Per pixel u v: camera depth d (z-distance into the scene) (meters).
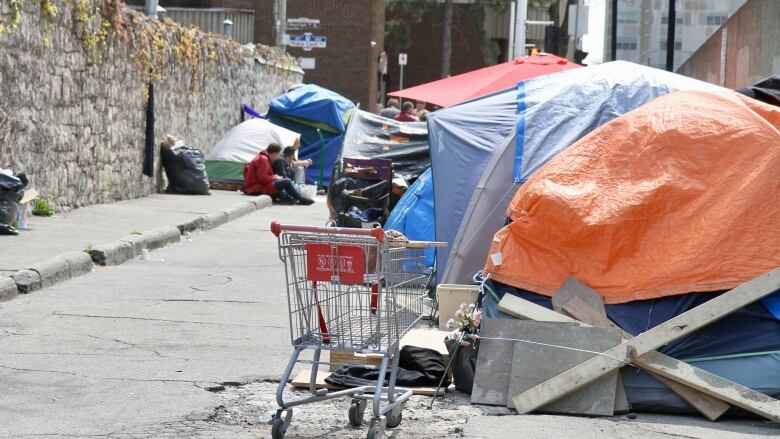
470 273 26.56
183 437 16.75
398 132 44.03
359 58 134.38
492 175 26.83
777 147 20.17
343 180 39.47
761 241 19.50
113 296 29.75
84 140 49.88
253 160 66.69
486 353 19.50
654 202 20.25
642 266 20.08
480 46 158.12
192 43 67.69
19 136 42.12
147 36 58.34
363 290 17.20
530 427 17.50
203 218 49.38
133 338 24.19
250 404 19.03
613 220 20.23
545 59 47.69
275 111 79.75
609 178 20.92
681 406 18.48
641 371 18.80
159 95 61.88
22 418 17.53
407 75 166.00
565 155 21.55
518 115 27.41
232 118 79.75
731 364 18.84
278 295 30.77
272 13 128.62
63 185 47.50
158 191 63.00
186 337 24.45
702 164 20.48
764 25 39.34
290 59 101.88
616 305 20.08
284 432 16.86
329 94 81.62
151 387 19.83
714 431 17.44
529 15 149.25
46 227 41.16
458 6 163.88
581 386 18.50
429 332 23.30
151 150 59.41
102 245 36.28
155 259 38.25
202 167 64.12
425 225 33.16
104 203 53.16
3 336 24.02
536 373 18.97
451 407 18.97
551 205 20.61
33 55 43.16
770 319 19.12
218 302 29.31
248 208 58.56
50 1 44.22
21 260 32.06
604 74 28.16
